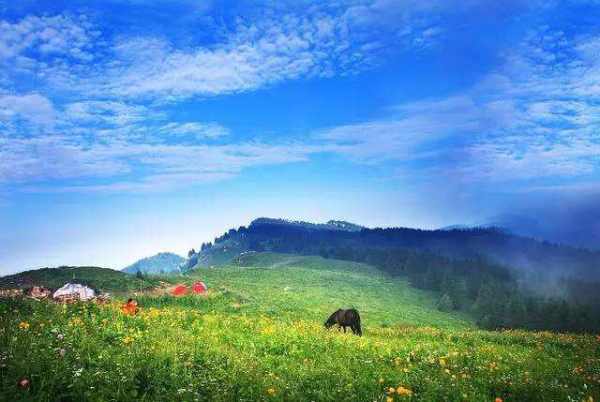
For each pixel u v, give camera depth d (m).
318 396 10.01
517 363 16.42
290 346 14.98
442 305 151.12
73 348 10.45
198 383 9.59
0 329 11.29
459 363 15.24
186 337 13.81
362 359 14.11
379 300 142.25
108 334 12.56
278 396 9.66
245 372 10.72
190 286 78.25
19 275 72.12
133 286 72.44
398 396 10.52
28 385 8.07
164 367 10.09
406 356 15.34
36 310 14.92
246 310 55.81
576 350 22.16
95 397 8.16
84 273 76.06
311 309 69.69
